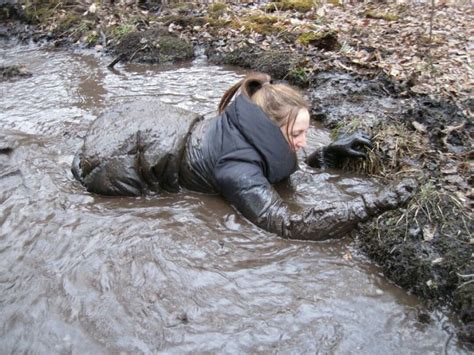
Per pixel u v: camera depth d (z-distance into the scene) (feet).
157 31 24.12
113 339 8.53
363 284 9.70
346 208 10.80
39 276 9.89
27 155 14.12
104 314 9.02
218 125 12.07
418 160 13.09
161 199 12.23
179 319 8.88
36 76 21.26
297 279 9.78
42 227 11.25
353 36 23.98
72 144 14.85
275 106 11.35
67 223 11.37
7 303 9.27
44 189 12.64
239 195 11.28
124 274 9.91
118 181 12.10
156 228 11.16
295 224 10.75
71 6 28.40
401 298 9.37
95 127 12.63
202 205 11.98
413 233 10.19
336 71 19.67
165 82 20.29
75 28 26.20
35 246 10.71
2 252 10.57
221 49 23.08
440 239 10.00
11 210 11.89
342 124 15.02
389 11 29.45
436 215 10.52
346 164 13.51
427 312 9.03
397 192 10.78
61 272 9.98
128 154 12.10
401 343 8.43
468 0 31.83
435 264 9.48
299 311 9.03
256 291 9.49
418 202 10.81
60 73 21.63
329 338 8.50
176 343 8.43
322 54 21.29
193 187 12.34
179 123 12.39
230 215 11.60
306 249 10.60
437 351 8.28
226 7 28.35
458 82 18.25
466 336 8.40
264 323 8.79
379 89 17.74
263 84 11.94
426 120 15.05
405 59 20.71
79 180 12.84
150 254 10.39
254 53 21.97
